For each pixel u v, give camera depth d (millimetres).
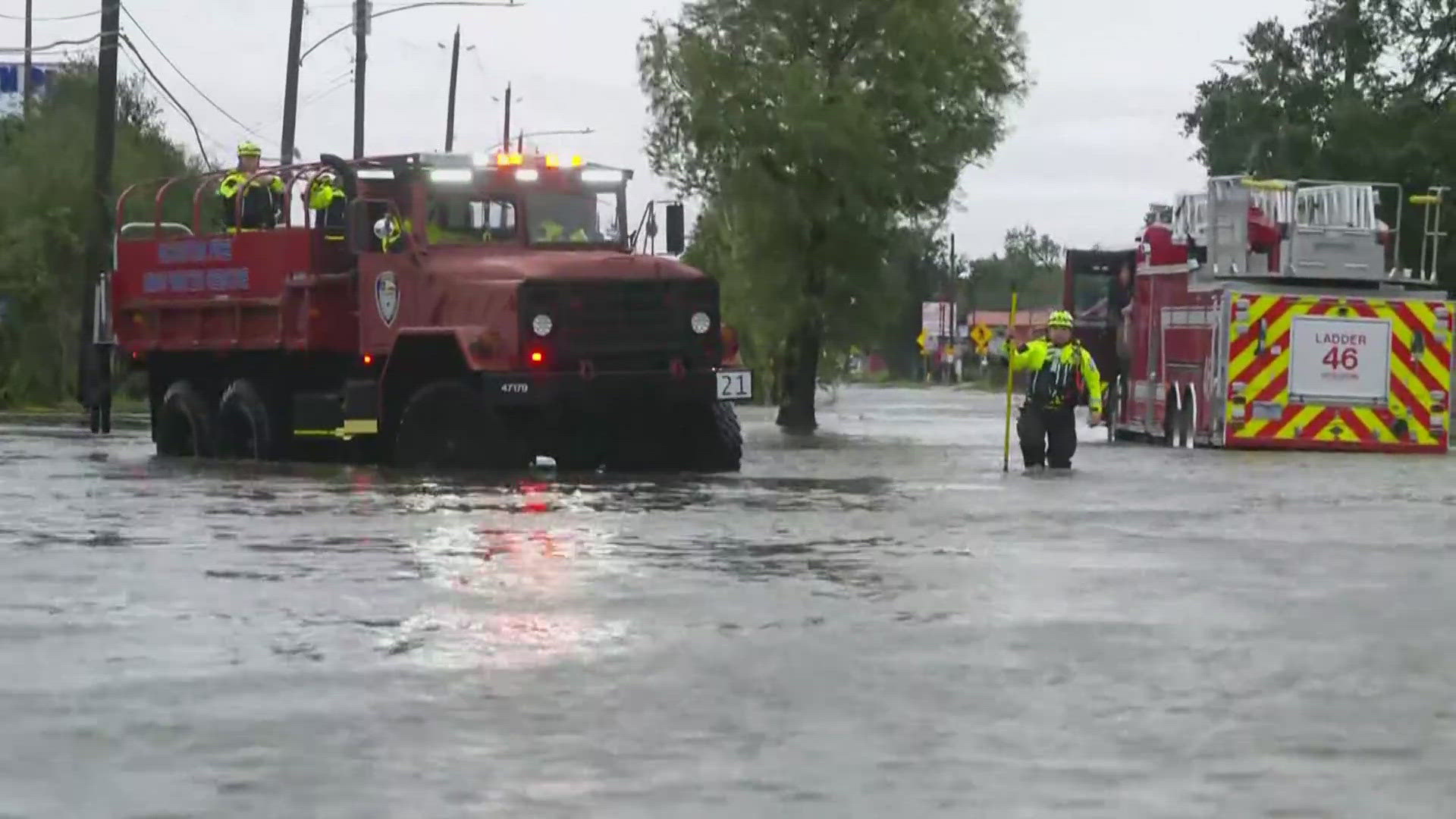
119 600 26625
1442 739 17875
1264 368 75125
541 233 56281
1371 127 172000
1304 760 16969
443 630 23938
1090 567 30953
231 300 59312
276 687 20125
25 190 118875
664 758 16938
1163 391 80312
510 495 45000
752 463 61625
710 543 34312
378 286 56000
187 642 23047
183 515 39594
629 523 38000
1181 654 22422
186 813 14969
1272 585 28766
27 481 49688
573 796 15539
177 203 115375
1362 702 19609
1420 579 29594
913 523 38500
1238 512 42156
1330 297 75375
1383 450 75562
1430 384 75812
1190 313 77938
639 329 53875
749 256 106438
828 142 103500
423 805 15227
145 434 79625
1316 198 78688
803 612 25641
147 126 143375
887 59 106688
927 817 14930
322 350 57438
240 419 60312
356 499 43656
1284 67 188000
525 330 52719
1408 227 169625
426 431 54406
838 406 143250
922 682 20578
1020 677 20891
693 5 108438
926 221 109375
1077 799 15508
